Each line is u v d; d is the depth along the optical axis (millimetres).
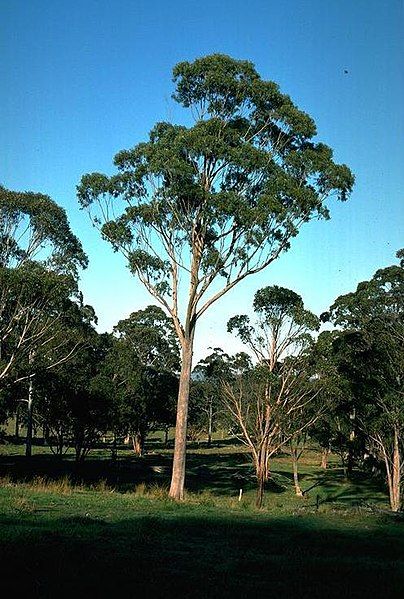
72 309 40438
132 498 23578
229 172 28312
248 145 26250
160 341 61750
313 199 26453
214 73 27312
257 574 11375
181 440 28281
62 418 41625
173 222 28438
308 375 31938
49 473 41562
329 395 34312
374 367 35875
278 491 44406
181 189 26797
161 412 59844
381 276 36562
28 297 31156
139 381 48031
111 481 40781
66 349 41219
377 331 36031
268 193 26469
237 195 26141
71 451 68875
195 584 10164
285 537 16312
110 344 52406
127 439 89625
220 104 28453
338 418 43406
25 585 9383
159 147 27266
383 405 35281
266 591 10008
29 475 39031
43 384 39594
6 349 33875
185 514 20078
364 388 35812
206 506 23250
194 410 83438
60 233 33594
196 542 14609
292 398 31344
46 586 9367
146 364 60625
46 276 30688
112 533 14648
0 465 45250
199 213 27969
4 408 42156
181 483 27906
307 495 42406
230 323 32250
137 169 27922
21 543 12227
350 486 48062
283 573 11469
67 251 34375
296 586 10406
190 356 28828
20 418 62094
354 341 37281
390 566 12742
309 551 14227
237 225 27219
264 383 30469
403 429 34844
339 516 22266
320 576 11375
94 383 41469
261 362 31844
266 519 20266
